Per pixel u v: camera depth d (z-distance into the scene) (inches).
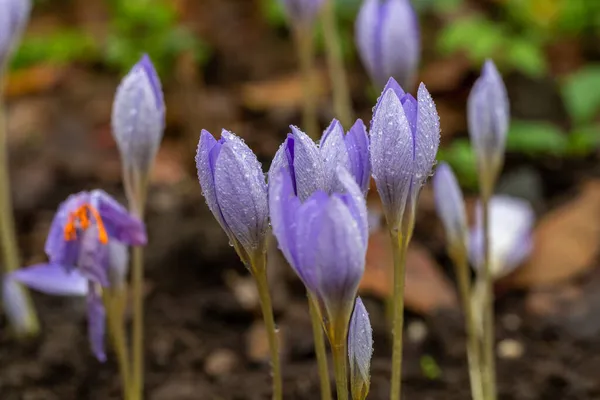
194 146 52.5
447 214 31.5
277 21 62.1
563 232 42.6
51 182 50.0
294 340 35.9
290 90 56.6
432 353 36.0
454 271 41.9
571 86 51.2
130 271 40.5
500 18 64.6
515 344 36.9
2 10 32.4
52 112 57.2
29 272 29.8
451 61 55.9
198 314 38.8
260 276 24.8
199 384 34.8
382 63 33.3
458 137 53.1
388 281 38.5
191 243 41.6
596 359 35.9
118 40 58.9
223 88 60.1
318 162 23.7
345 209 22.7
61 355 35.3
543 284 40.9
